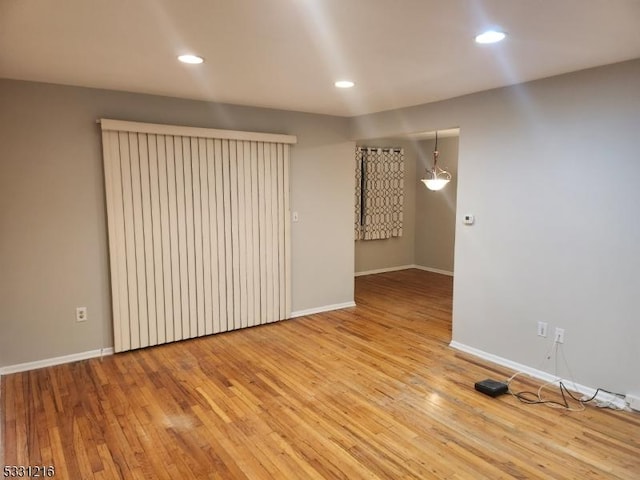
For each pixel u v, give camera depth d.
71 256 3.70
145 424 2.75
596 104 2.97
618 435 2.63
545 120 3.27
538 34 2.31
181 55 2.73
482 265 3.79
